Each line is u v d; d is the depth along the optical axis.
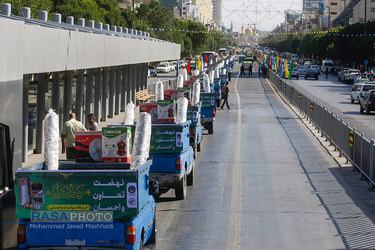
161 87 27.88
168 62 111.44
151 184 12.72
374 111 47.06
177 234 13.90
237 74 112.81
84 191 10.30
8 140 13.29
